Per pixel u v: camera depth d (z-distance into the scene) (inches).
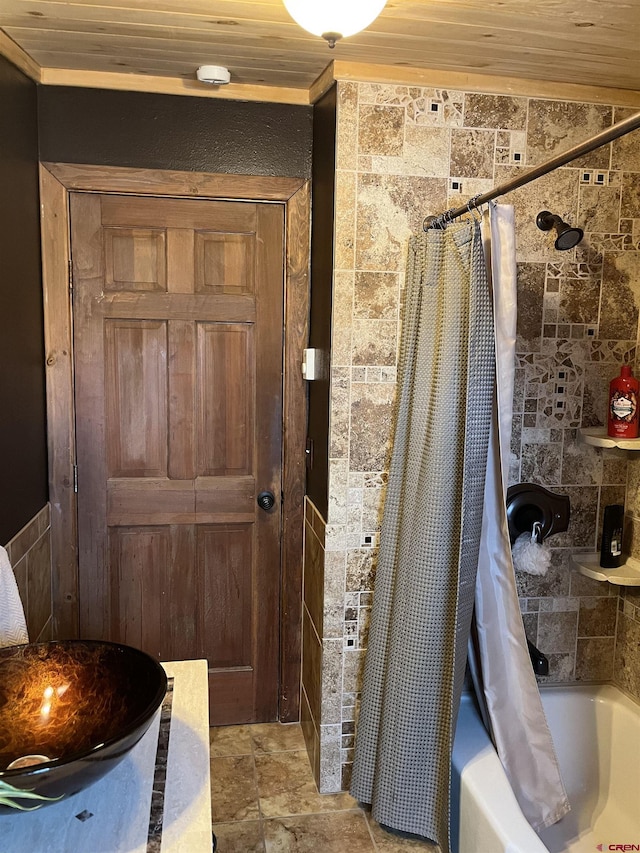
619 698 91.4
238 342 98.5
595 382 91.4
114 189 92.0
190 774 48.0
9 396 78.2
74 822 43.3
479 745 78.4
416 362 81.4
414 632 77.3
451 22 67.1
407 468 81.7
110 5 65.4
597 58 76.4
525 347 89.4
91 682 54.2
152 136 92.0
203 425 99.3
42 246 91.5
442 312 76.5
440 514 75.3
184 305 96.3
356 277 84.7
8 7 66.4
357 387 86.2
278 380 100.0
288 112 94.9
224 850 80.4
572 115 86.6
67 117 90.0
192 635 103.3
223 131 93.6
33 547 87.0
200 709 56.2
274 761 97.6
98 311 94.5
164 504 99.7
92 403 95.9
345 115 82.0
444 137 84.4
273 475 101.7
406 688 78.3
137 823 43.3
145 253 94.7
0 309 74.8
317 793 91.2
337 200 83.3
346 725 90.7
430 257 78.5
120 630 101.1
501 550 77.3
